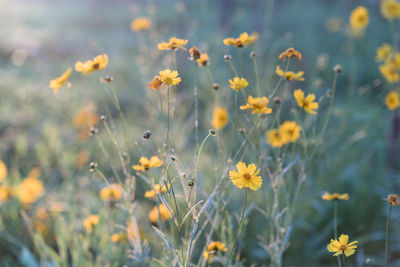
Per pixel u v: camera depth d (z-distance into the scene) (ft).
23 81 11.74
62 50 17.43
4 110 8.88
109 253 4.32
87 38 20.61
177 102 7.45
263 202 4.79
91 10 31.99
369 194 5.48
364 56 12.92
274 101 4.04
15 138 7.36
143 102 8.31
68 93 9.47
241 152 4.95
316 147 4.28
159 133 5.66
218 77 7.37
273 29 19.79
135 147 6.46
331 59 13.07
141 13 20.10
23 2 35.09
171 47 3.71
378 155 6.43
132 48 18.71
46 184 5.97
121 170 6.27
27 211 5.20
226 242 3.94
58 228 4.48
